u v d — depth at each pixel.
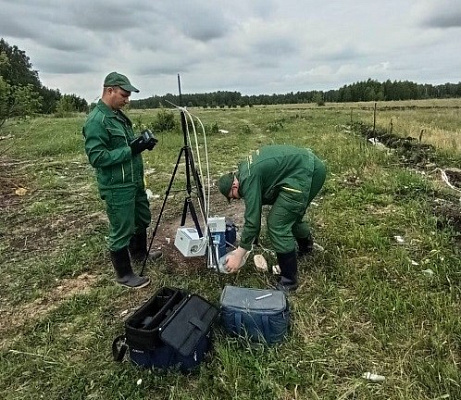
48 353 2.98
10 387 2.70
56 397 2.59
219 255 3.87
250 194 3.21
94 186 7.31
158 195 6.57
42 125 19.02
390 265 3.88
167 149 11.15
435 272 3.74
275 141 12.52
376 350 2.83
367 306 3.27
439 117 23.70
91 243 4.77
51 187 7.33
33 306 3.64
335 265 3.93
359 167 7.40
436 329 2.91
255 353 2.81
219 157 10.05
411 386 2.48
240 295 3.06
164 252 4.44
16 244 4.96
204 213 3.73
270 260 4.10
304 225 3.93
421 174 6.83
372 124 15.85
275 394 2.48
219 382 2.57
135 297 3.66
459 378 2.48
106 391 2.60
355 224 4.80
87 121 3.41
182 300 2.88
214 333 2.96
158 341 2.64
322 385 2.54
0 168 9.02
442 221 4.68
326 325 3.14
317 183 3.55
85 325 3.31
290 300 3.43
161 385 2.60
